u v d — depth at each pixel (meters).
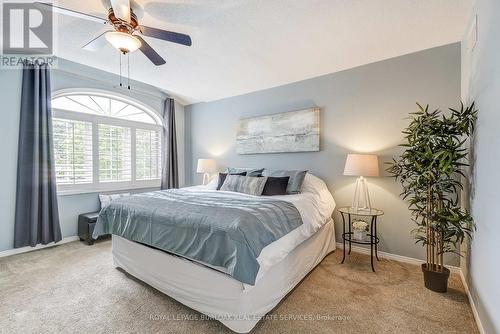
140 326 1.64
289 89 3.65
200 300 1.74
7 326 1.63
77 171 3.50
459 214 1.86
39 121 3.03
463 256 2.13
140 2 1.98
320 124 3.35
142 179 4.40
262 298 1.69
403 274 2.40
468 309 1.82
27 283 2.21
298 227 2.15
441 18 2.12
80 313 1.78
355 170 2.65
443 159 1.78
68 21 2.29
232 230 1.58
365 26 2.27
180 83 3.87
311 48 2.69
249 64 3.12
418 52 2.66
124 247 2.37
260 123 3.89
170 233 1.91
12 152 2.90
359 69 3.04
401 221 2.75
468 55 2.10
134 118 4.39
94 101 3.81
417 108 2.66
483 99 1.61
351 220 3.07
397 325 1.65
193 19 2.21
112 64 3.24
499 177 1.30
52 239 3.19
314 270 2.49
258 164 3.99
